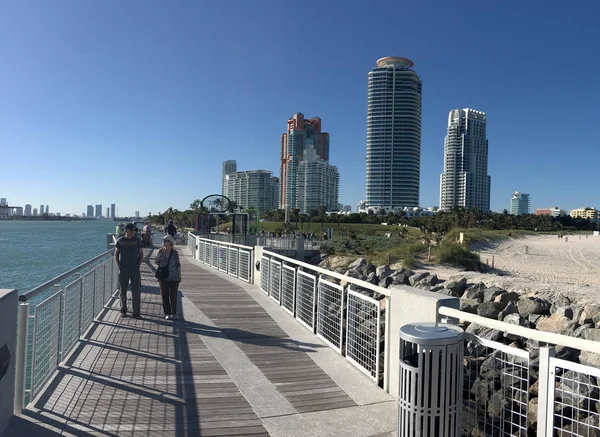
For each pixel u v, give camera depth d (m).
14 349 4.19
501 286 17.09
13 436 3.94
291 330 8.05
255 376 5.71
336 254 35.38
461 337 3.61
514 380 4.42
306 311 8.43
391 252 32.88
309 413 4.68
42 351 5.00
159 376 5.58
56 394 4.89
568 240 74.50
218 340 7.31
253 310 9.72
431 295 4.54
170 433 4.16
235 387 5.33
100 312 8.85
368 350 5.81
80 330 6.97
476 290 11.59
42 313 4.98
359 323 6.08
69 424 4.23
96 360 6.06
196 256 22.70
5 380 4.01
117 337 7.25
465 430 4.29
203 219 35.97
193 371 5.82
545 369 3.28
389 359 5.24
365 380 5.62
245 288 12.70
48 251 65.12
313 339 7.48
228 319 8.84
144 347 6.77
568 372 4.69
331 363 6.27
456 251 31.25
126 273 8.59
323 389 5.33
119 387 5.17
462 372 3.63
